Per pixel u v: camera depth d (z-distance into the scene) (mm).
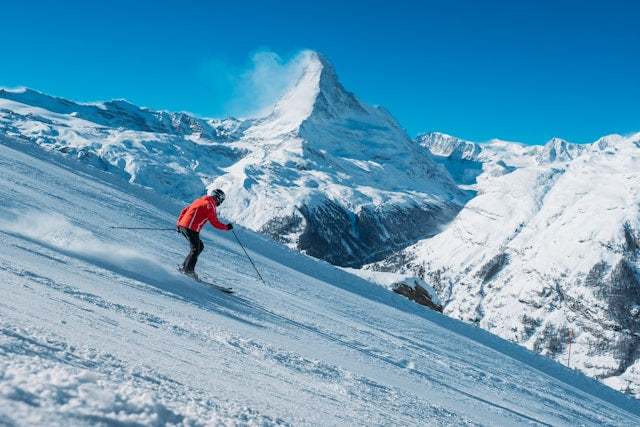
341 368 5617
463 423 5004
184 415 1496
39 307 3227
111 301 4879
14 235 7766
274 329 7379
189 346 3965
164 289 7441
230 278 12398
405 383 6598
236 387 2895
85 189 20984
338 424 2873
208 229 24359
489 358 14945
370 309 16828
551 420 8297
